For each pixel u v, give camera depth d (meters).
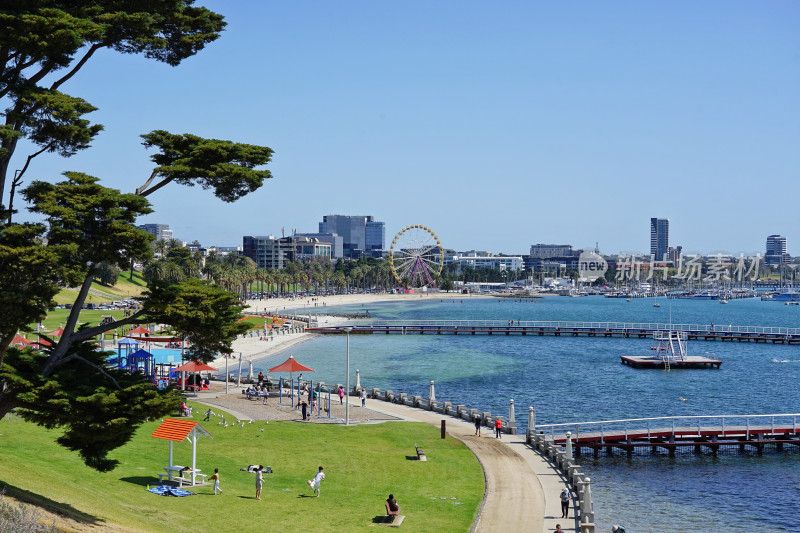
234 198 31.56
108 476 38.72
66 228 26.19
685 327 183.75
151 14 29.95
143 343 79.50
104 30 27.11
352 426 58.84
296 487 41.50
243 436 53.25
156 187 30.30
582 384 98.25
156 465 43.06
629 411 80.12
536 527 36.34
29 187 27.62
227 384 74.69
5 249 24.09
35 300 24.95
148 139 30.56
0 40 25.66
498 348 141.75
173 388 28.58
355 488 41.97
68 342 28.41
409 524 35.81
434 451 51.28
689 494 48.25
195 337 29.38
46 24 25.25
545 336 166.38
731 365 121.75
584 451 59.88
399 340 156.38
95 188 27.42
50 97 26.91
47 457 39.34
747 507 45.69
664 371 113.38
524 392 90.81
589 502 37.09
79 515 28.42
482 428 59.88
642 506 45.66
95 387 27.16
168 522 32.34
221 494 38.53
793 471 54.00
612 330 166.12
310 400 65.50
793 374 111.50
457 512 38.22
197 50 32.16
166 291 28.27
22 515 23.84
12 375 25.70
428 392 89.62
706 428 60.09
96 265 27.58
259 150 30.66
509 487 43.16
